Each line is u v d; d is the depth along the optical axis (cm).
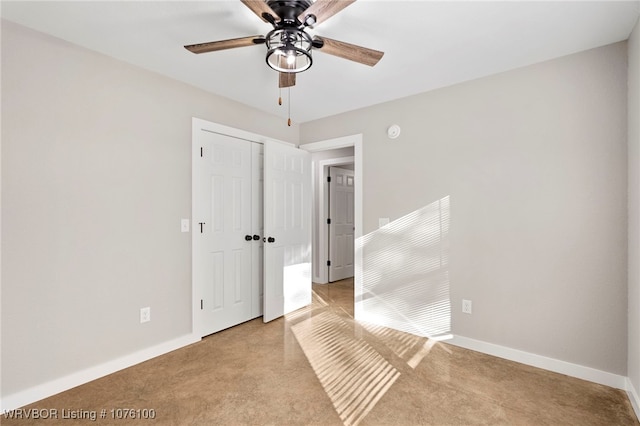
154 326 252
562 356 227
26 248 190
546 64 233
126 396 198
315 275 516
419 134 295
